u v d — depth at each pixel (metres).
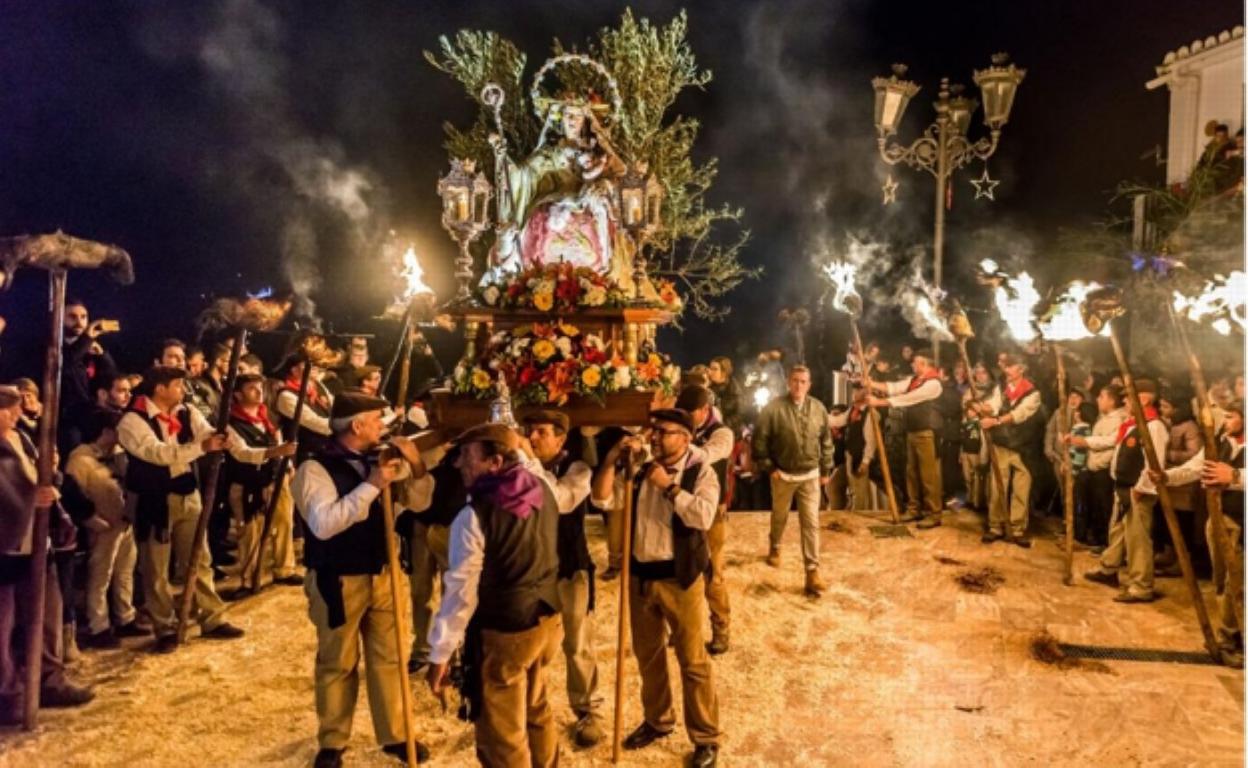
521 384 5.07
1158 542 8.34
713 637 6.18
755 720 5.15
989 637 6.46
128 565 6.33
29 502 4.98
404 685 4.31
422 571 5.57
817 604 7.17
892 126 10.73
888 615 6.93
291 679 5.62
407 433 6.57
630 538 4.52
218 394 8.09
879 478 10.62
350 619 4.41
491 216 6.30
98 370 7.70
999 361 9.22
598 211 6.14
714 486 4.45
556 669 5.87
